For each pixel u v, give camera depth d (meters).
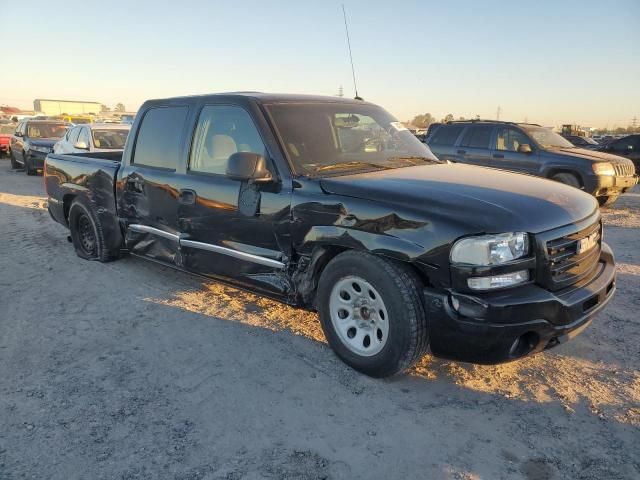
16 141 18.55
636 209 11.01
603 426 3.03
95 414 3.19
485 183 3.62
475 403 3.27
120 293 5.26
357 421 3.09
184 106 4.80
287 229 3.79
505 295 3.01
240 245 4.18
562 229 3.23
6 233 8.34
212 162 4.41
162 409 3.23
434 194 3.29
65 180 6.50
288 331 4.31
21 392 3.44
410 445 2.87
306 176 3.77
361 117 4.66
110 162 5.73
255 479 2.62
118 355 3.95
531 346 3.11
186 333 4.31
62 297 5.19
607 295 3.59
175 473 2.67
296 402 3.29
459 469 2.68
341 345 3.68
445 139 12.17
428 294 3.14
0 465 2.73
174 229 4.79
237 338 4.20
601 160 10.24
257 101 4.18
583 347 4.01
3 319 4.66
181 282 5.57
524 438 2.92
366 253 3.38
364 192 3.43
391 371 3.39
